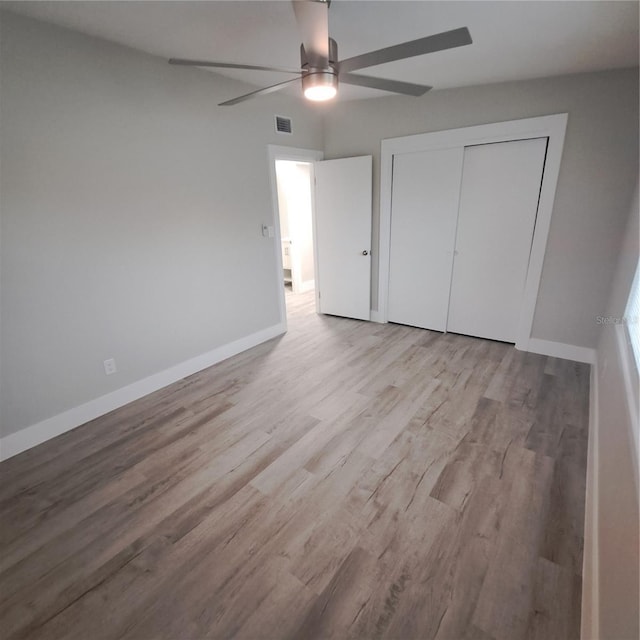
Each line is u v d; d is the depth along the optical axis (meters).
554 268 3.09
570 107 2.72
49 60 1.97
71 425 2.36
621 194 2.68
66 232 2.17
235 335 3.47
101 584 1.38
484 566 1.41
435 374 2.97
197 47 2.29
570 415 2.36
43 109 1.98
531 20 1.86
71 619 1.27
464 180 3.37
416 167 3.57
